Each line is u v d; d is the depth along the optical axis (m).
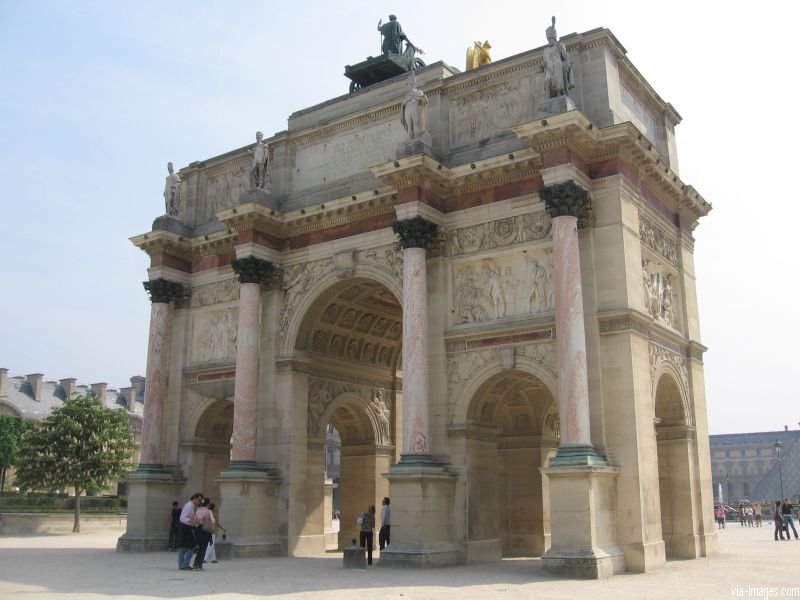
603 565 29.03
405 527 34.06
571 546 29.77
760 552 40.62
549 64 35.38
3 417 113.56
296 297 43.38
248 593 23.94
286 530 40.66
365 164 43.41
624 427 32.31
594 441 32.47
